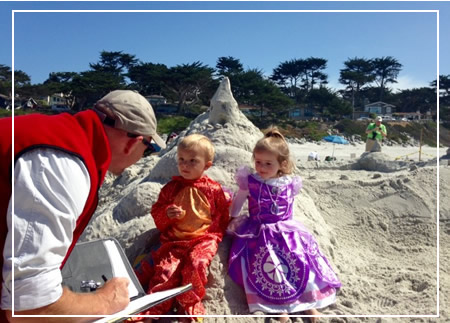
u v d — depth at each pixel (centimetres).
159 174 383
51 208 176
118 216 352
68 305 194
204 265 263
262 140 293
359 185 555
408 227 482
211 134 446
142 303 228
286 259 278
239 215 304
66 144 186
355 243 437
